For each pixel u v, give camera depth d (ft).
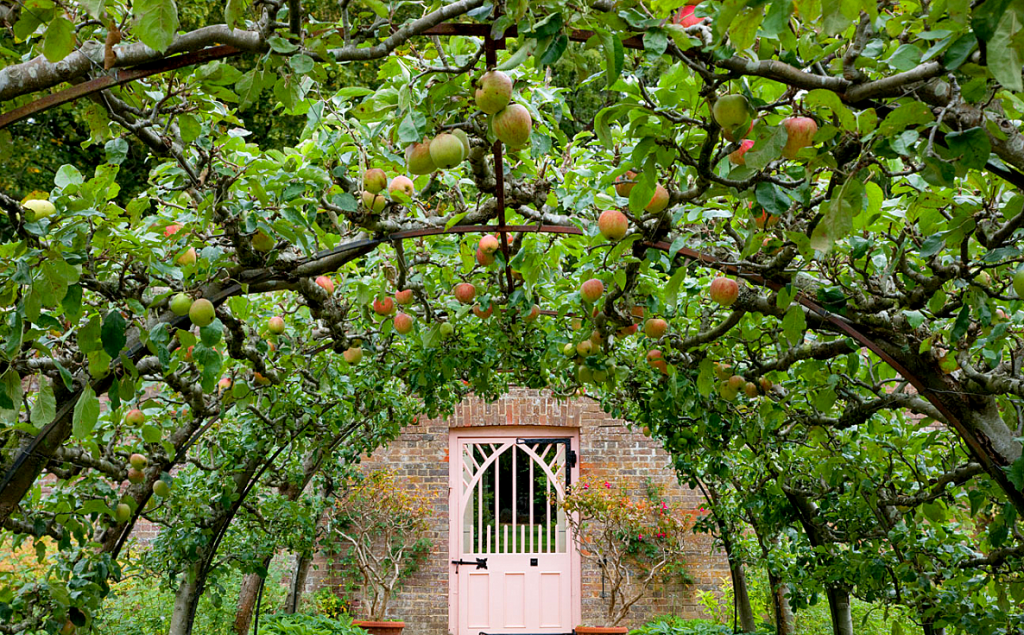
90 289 7.47
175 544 14.37
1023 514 7.27
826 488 13.35
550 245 10.14
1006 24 3.71
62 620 9.48
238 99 6.38
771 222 7.07
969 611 9.79
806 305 7.82
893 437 11.59
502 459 27.58
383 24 5.62
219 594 16.03
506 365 15.58
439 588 26.53
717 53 5.20
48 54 5.06
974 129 4.63
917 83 5.01
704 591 26.09
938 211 6.46
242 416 15.17
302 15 5.50
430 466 27.17
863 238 7.43
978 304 6.43
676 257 8.35
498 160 7.32
